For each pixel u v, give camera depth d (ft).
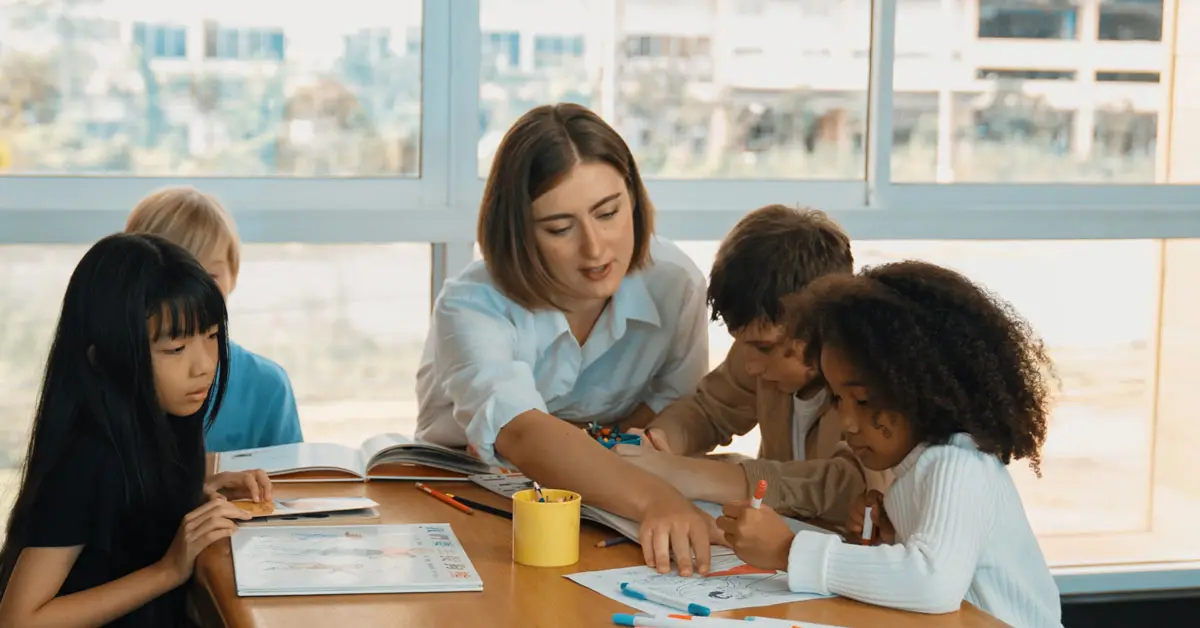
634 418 6.32
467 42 7.27
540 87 7.45
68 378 4.43
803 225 5.26
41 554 4.29
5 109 6.83
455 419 5.44
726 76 7.66
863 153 7.89
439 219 7.29
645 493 4.40
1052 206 8.09
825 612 3.67
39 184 6.85
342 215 7.12
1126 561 8.61
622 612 3.62
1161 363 8.45
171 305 4.42
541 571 4.02
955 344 3.91
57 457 4.37
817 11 7.72
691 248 7.68
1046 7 8.02
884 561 3.73
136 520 4.52
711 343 7.60
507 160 5.21
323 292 7.29
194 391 4.53
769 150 7.78
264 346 7.26
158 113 7.02
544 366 5.76
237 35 7.06
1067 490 8.47
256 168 7.17
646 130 7.61
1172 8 8.21
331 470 5.31
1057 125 8.13
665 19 7.56
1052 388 8.30
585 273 5.22
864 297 3.98
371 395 7.47
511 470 5.44
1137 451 8.52
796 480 4.93
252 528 4.43
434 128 7.30
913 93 7.88
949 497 3.79
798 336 4.27
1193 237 8.19
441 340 5.37
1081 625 8.37
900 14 7.80
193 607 4.85
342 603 3.66
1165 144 8.32
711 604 3.70
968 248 8.04
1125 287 8.30
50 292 6.93
